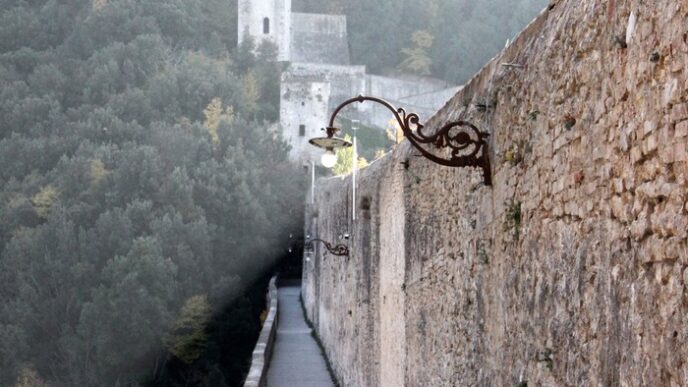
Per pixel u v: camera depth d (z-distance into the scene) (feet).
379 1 310.65
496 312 22.72
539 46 19.63
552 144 18.08
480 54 294.05
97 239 163.84
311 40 304.71
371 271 52.95
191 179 179.83
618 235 14.15
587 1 16.31
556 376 17.28
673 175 11.99
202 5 284.82
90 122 209.67
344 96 276.21
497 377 22.34
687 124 11.52
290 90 248.73
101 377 144.46
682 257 11.62
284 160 214.69
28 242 169.27
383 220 49.01
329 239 89.04
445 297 30.04
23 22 265.75
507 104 21.93
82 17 260.21
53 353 154.40
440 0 303.27
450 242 29.35
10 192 192.95
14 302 158.61
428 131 34.14
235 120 213.25
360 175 59.62
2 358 151.74
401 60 304.71
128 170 179.52
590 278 15.53
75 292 157.69
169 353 146.82
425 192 34.65
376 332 51.72
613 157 14.46
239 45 273.95
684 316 11.48
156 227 160.66
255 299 173.37
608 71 14.79
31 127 221.25
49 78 236.02
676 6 11.87
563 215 17.29
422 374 34.73
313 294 110.32
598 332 14.99
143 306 144.56
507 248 21.70
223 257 170.60
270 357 80.89
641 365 12.92
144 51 238.27
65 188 186.29
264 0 278.26
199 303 149.69
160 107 222.28
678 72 11.80
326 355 82.28
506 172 21.89
